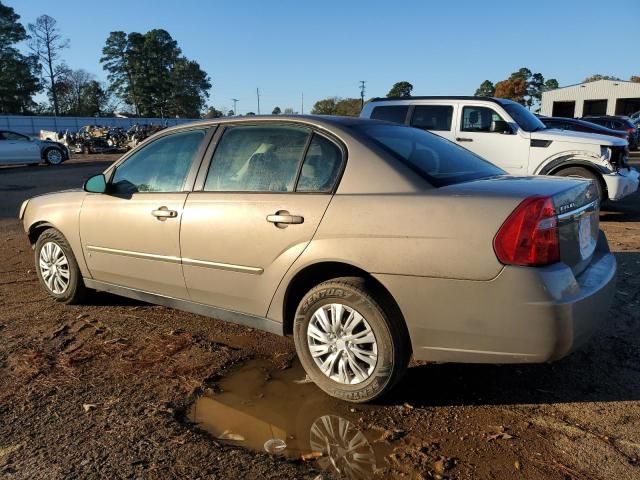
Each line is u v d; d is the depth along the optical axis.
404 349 3.12
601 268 3.33
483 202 2.87
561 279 2.81
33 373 3.69
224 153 3.89
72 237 4.77
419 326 3.01
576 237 3.09
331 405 3.28
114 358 3.93
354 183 3.25
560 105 52.28
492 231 2.79
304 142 3.55
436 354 3.03
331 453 2.79
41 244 5.13
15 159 21.44
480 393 3.40
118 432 2.98
